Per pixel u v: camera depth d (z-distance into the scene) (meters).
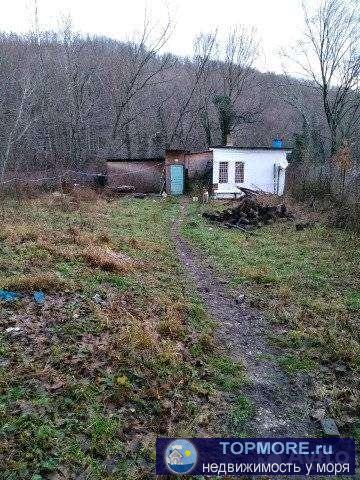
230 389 5.10
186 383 5.04
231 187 24.67
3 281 6.93
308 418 4.69
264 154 24.75
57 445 3.75
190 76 37.81
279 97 38.16
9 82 25.55
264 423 4.55
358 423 4.61
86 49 33.72
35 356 5.04
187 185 26.95
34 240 10.15
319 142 32.22
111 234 12.37
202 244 12.60
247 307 7.84
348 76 25.66
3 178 20.27
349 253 11.59
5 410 4.06
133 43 31.03
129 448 3.90
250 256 11.27
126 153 32.94
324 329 6.81
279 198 22.11
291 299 8.16
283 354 6.08
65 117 28.81
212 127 37.78
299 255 11.46
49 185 21.61
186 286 8.68
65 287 7.16
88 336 5.66
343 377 5.49
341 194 18.59
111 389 4.63
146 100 36.50
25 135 26.06
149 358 5.30
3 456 3.55
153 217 16.72
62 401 4.32
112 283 7.89
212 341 6.21
